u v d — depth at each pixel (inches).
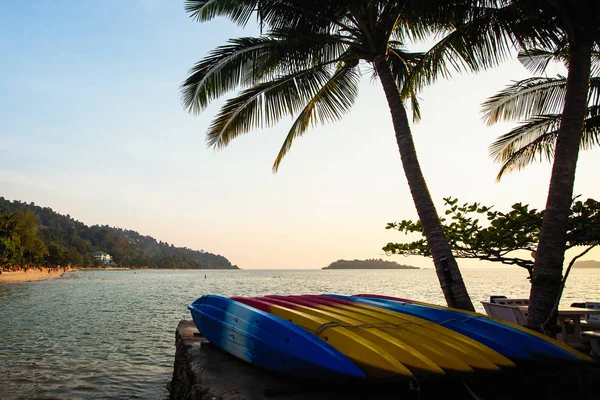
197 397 156.1
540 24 229.1
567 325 248.4
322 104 337.7
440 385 156.3
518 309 253.8
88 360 423.2
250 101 310.7
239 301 224.4
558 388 165.3
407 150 254.5
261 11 255.1
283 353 157.8
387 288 1785.2
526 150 333.1
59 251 4584.2
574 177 215.0
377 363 137.5
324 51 295.9
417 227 276.5
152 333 601.6
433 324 186.5
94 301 1182.9
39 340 532.4
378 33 270.5
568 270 213.9
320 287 2034.9
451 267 232.8
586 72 216.2
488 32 235.8
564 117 218.8
